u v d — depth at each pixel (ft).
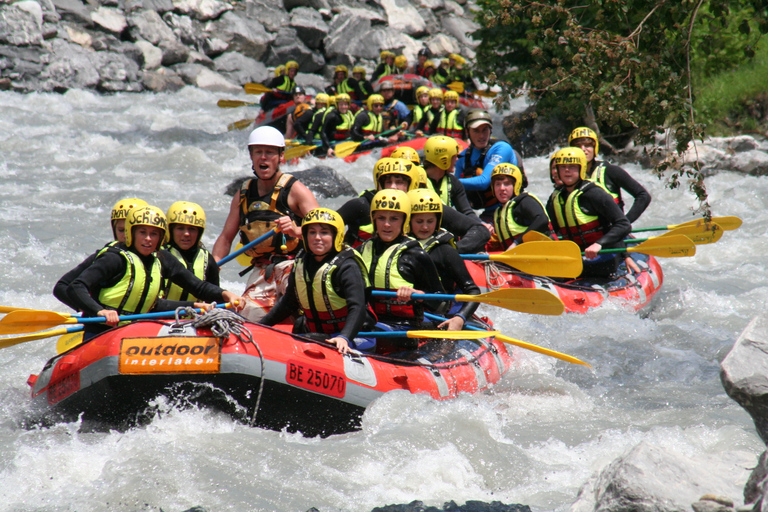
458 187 83.35
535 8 82.02
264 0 322.96
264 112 218.38
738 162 157.07
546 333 79.41
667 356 72.79
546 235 86.69
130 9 287.69
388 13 345.31
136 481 42.34
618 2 79.10
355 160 180.24
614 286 90.74
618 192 95.66
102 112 231.71
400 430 50.26
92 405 50.60
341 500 41.63
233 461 45.60
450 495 42.75
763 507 27.50
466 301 62.23
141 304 56.13
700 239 94.73
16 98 234.38
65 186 142.41
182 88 281.13
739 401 32.73
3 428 52.54
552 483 44.45
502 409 58.39
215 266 63.87
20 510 39.86
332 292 55.36
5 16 249.55
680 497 30.96
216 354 49.65
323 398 51.85
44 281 89.81
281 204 67.31
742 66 182.09
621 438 50.47
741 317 85.20
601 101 79.41
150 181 150.20
